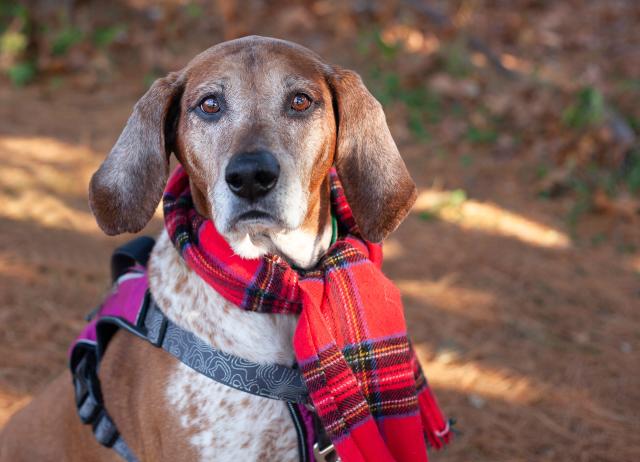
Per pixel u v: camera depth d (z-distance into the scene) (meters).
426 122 7.66
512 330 4.72
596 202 6.21
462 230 5.92
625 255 5.64
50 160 6.53
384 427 2.53
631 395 4.18
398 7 9.67
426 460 2.57
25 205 5.84
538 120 7.48
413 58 8.66
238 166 2.21
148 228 5.74
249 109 2.36
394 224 2.53
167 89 2.47
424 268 5.38
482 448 3.80
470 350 4.52
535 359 4.46
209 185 2.39
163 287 2.55
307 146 2.39
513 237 5.83
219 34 9.26
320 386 2.39
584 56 9.23
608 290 5.17
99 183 2.51
